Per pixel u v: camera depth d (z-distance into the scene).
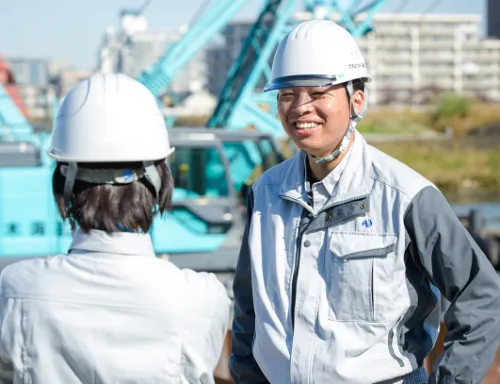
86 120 1.90
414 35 126.12
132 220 1.90
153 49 32.69
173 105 15.15
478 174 35.44
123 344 1.88
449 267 2.42
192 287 1.95
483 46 131.38
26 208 10.79
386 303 2.41
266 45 13.70
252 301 2.72
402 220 2.42
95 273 1.89
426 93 102.00
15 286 1.90
